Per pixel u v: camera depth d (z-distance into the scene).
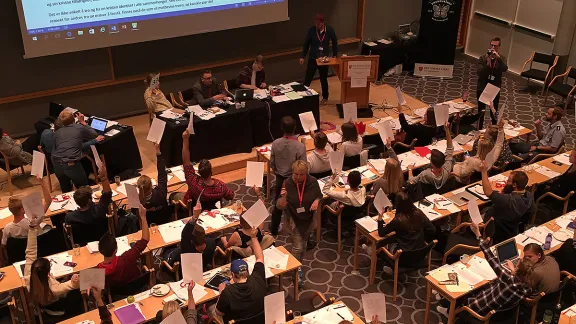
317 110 10.47
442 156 7.36
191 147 9.41
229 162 9.58
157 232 6.55
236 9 11.45
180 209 7.39
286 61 12.80
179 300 5.47
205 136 9.46
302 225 6.94
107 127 9.13
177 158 9.38
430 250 6.60
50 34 9.85
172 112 9.51
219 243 6.67
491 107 9.66
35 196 5.77
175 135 9.19
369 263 7.36
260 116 9.91
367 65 10.73
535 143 9.95
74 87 10.52
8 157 8.65
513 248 6.14
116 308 5.36
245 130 9.78
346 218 7.41
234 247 6.27
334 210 7.34
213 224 6.70
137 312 5.30
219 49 11.86
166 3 10.70
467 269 6.02
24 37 9.66
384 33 13.80
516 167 8.45
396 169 7.23
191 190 7.04
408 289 6.89
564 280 5.91
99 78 10.70
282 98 10.14
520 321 6.10
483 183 7.18
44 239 6.25
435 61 13.37
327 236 7.89
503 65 10.57
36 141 9.47
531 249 5.72
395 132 9.35
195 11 11.03
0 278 5.77
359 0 13.20
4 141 8.54
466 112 10.22
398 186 7.29
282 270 5.94
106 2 10.16
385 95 12.41
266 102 9.95
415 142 9.09
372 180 7.84
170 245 6.42
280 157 7.77
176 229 6.61
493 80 10.61
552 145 9.10
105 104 10.96
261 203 5.46
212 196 7.04
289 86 10.66
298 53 12.84
